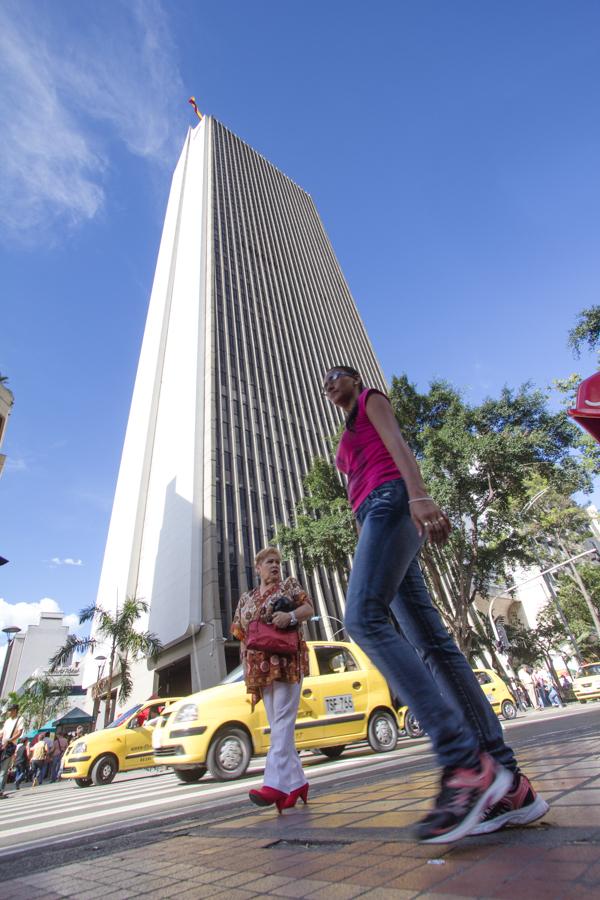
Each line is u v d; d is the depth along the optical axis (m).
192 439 36.25
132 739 10.45
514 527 20.28
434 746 1.49
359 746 9.94
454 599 19.30
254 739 6.05
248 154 71.00
